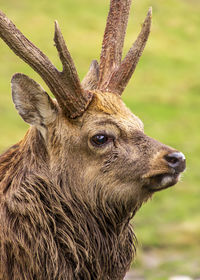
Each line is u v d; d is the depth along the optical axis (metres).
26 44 15.84
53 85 16.00
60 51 15.81
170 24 115.50
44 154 16.27
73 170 16.16
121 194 16.17
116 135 16.20
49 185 15.95
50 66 15.95
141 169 15.98
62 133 16.17
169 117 69.56
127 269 17.20
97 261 16.27
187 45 107.19
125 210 16.42
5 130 56.91
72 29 104.75
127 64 17.41
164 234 32.56
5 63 85.00
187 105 75.56
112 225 16.47
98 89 17.28
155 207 37.69
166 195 40.09
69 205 16.03
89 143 16.11
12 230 15.42
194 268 28.73
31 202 15.64
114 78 17.42
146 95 78.62
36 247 15.42
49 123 16.20
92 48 98.12
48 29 101.69
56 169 16.12
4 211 15.63
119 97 17.03
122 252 16.86
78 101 16.14
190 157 51.75
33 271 15.36
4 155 16.88
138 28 104.19
